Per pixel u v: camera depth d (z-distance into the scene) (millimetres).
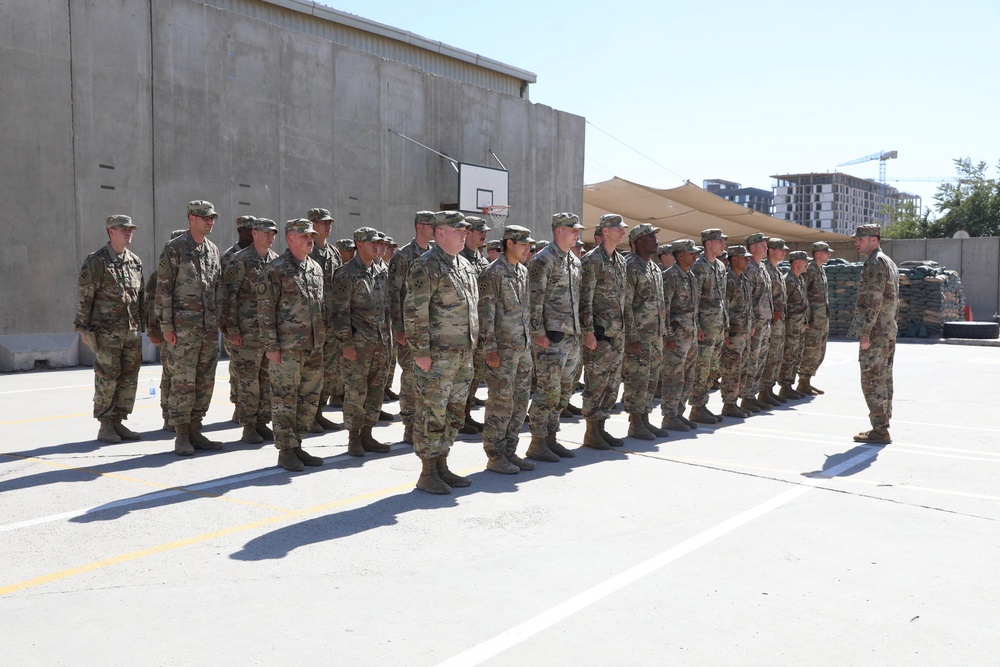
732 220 32812
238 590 3732
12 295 13477
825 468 6398
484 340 5965
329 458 6652
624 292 7012
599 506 5215
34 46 13547
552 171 26484
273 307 6043
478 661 3029
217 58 16312
